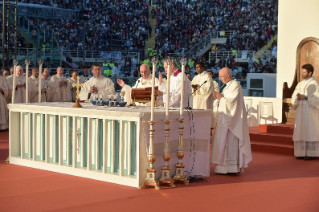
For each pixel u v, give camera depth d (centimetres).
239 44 3011
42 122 805
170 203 582
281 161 969
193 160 744
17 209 543
